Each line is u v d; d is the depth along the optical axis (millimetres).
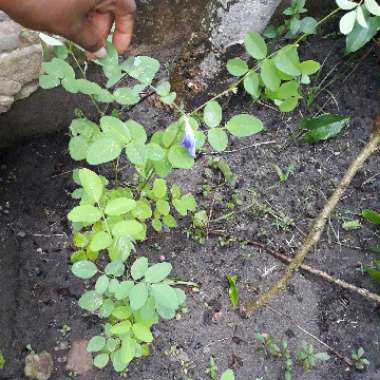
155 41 644
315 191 684
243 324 611
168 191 655
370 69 750
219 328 606
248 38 453
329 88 738
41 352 573
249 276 633
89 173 423
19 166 639
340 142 713
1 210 619
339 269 650
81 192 511
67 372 569
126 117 676
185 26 638
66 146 655
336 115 675
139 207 505
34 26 333
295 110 722
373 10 453
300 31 648
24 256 606
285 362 594
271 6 615
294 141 706
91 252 497
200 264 631
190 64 667
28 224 620
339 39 757
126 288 431
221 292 621
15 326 579
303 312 623
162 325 599
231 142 695
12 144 641
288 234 658
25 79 515
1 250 604
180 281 615
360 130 723
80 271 456
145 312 429
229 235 646
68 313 592
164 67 685
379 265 619
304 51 747
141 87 464
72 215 418
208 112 442
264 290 626
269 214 664
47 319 587
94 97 516
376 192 691
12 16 321
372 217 638
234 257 640
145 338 441
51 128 646
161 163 451
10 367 563
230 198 665
